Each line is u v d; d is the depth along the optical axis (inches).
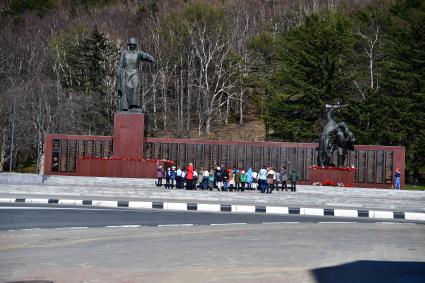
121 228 722.2
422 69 1994.3
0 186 1230.9
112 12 3363.7
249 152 1526.8
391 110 1979.6
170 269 443.2
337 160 1464.1
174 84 2711.6
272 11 3302.2
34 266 459.5
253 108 2928.2
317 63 2087.8
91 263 472.7
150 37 2768.2
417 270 442.6
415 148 1909.4
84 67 2409.0
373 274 422.9
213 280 398.6
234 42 2827.3
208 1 3373.5
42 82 2236.7
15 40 2768.2
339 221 888.9
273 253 524.4
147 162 1445.6
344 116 2052.2
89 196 1184.2
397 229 754.8
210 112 2482.8
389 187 1493.6
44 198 1063.6
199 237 637.9
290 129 2081.7
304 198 1198.3
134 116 1469.0
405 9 2581.2
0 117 2150.6
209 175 1379.2
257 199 1202.6
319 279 401.1
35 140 2191.2
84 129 2234.3
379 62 2204.7
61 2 3609.7
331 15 2470.5
